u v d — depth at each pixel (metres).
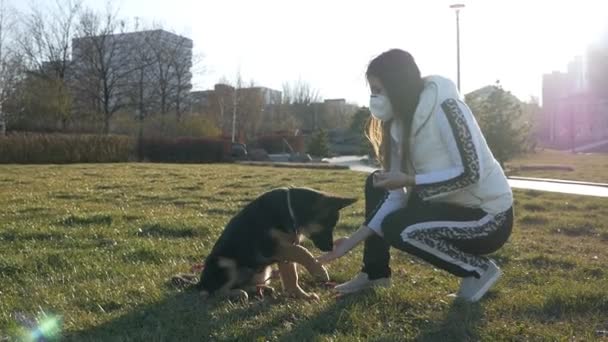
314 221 4.23
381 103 3.89
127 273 4.90
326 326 3.53
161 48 50.53
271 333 3.39
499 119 23.23
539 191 13.41
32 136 29.81
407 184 3.73
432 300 3.96
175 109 51.41
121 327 3.54
